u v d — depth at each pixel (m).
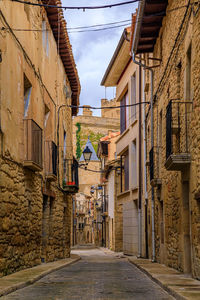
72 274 12.11
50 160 16.08
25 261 12.59
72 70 22.33
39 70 14.97
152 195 17.45
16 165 11.48
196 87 9.35
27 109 13.54
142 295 7.68
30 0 13.57
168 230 13.74
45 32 16.41
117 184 33.50
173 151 11.35
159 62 15.66
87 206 71.31
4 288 7.80
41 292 8.06
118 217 33.25
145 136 20.41
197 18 9.18
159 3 13.45
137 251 24.36
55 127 18.52
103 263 18.45
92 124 65.25
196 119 9.36
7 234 10.62
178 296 7.01
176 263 12.29
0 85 10.06
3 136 10.28
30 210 13.36
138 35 15.58
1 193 10.11
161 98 15.05
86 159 23.03
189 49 10.38
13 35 11.36
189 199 10.39
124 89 26.86
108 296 7.49
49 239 17.03
